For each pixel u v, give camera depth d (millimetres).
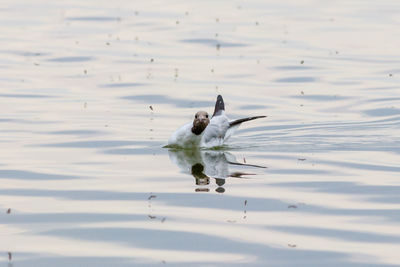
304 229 11633
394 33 32312
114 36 31641
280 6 38688
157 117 20625
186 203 12969
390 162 15742
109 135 18469
